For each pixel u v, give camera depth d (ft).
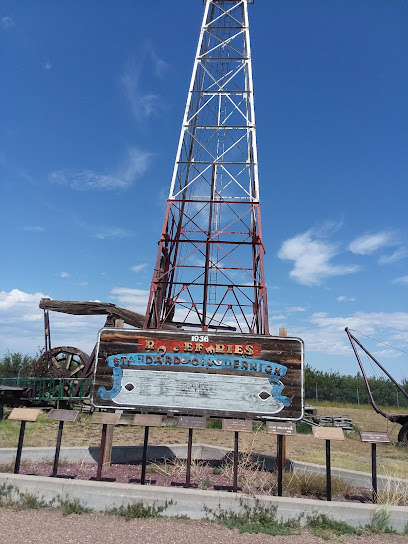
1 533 19.93
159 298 61.46
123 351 31.27
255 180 58.95
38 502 24.00
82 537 20.02
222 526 22.35
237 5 67.26
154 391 30.48
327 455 25.79
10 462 32.78
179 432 56.80
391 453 54.49
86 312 76.33
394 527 23.06
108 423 27.09
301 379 30.12
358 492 29.84
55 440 45.32
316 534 21.89
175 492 23.85
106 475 30.32
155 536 20.62
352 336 67.97
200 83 65.10
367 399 130.52
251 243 56.85
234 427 26.58
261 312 55.57
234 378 30.35
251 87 62.54
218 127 61.98
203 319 57.88
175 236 62.95
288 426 27.20
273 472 33.76
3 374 124.67
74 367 85.20
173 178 59.41
